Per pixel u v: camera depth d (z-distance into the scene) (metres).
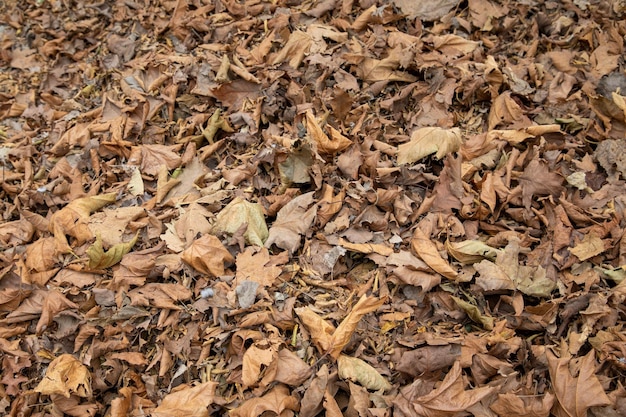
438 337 2.10
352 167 2.53
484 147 2.59
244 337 2.08
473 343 2.05
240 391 2.05
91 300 2.28
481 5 3.16
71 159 2.87
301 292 2.24
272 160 2.54
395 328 2.17
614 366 2.00
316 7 3.20
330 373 2.02
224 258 2.29
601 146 2.59
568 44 3.09
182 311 2.21
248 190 2.56
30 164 2.89
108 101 3.00
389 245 2.35
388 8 3.04
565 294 2.20
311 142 2.52
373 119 2.76
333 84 2.88
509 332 2.13
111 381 2.16
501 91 2.84
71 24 3.70
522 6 3.19
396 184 2.54
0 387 2.18
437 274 2.23
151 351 2.20
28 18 3.90
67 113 3.17
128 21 3.63
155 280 2.32
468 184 2.50
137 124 2.88
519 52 3.08
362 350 2.09
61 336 2.23
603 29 3.10
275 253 2.36
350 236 2.36
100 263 2.33
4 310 2.36
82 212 2.54
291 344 2.11
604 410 1.89
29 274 2.43
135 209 2.53
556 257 2.28
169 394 2.04
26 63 3.63
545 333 2.14
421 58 2.90
